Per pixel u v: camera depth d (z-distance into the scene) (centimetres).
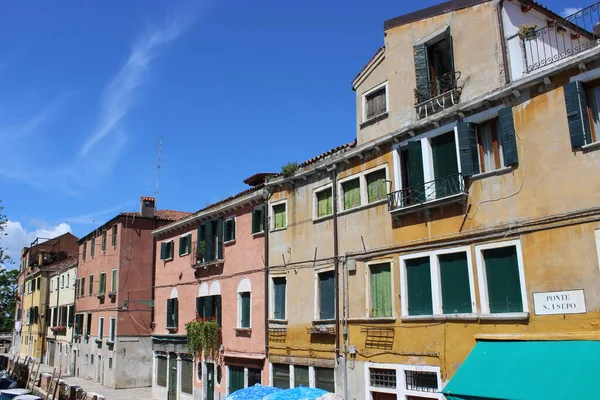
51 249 6222
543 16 1492
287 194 2042
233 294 2294
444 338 1363
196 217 2631
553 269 1166
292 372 1884
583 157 1145
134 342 3444
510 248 1266
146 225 3644
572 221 1146
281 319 1986
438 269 1416
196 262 2597
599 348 1041
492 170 1324
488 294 1295
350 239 1712
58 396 2919
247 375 2134
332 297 1773
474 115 1374
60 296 5012
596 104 1173
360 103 1758
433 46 1574
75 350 4359
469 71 1423
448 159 1435
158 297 3009
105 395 3052
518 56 1338
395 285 1528
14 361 4688
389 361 1506
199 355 2480
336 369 1684
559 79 1210
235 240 2333
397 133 1554
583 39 1605
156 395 2880
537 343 1155
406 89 1589
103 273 3800
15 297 6819
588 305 1100
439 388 1350
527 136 1252
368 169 1678
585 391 948
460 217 1373
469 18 1446
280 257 2028
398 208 1524
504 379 1095
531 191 1230
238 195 2366
